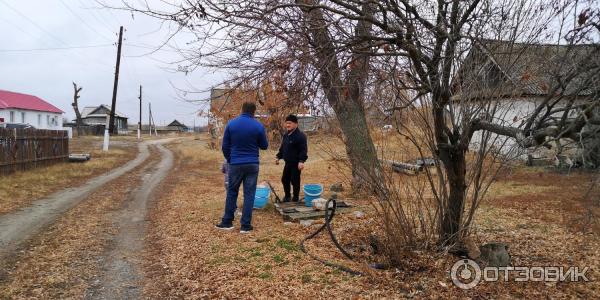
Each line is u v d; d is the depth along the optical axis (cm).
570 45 391
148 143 3841
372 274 474
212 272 495
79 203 970
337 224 689
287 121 812
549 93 397
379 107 484
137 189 1217
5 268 523
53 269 522
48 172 1534
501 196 1009
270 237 627
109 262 551
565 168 1350
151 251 597
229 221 682
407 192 555
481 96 456
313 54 445
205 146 3338
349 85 465
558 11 461
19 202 962
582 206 814
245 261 525
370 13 455
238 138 657
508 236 646
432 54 451
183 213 832
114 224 761
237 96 529
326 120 583
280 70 462
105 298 441
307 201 805
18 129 1506
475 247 511
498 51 441
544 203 902
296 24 446
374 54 438
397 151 556
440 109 467
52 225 746
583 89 378
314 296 425
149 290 462
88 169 1703
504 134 427
